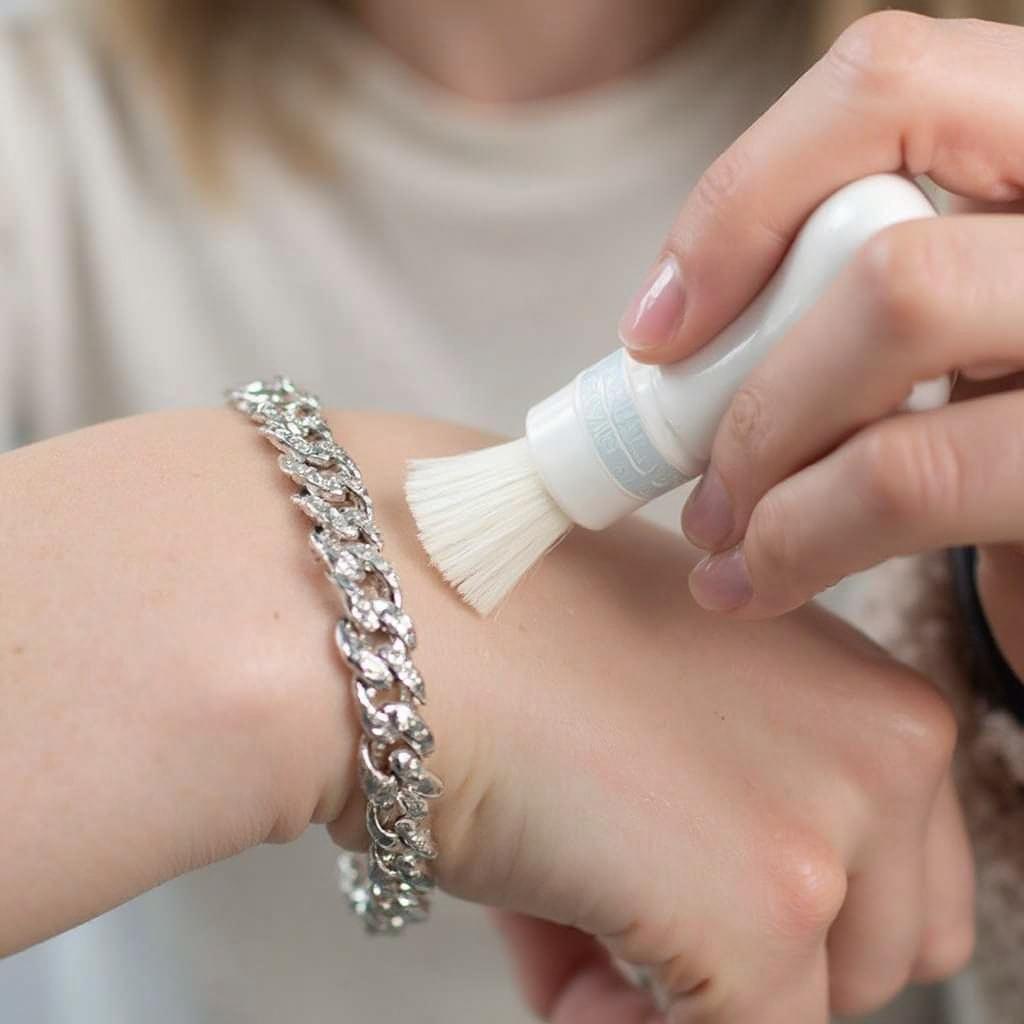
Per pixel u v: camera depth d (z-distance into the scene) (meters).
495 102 0.41
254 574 0.25
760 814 0.26
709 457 0.25
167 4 0.41
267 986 0.43
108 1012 0.46
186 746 0.24
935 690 0.28
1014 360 0.23
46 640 0.25
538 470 0.26
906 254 0.22
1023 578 0.29
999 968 0.32
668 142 0.41
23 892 0.24
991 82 0.23
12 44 0.45
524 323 0.44
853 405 0.23
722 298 0.24
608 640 0.27
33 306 0.44
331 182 0.43
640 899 0.26
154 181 0.45
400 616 0.25
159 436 0.28
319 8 0.42
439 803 0.26
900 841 0.27
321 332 0.44
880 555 0.23
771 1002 0.27
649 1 0.40
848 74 0.23
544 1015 0.32
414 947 0.42
